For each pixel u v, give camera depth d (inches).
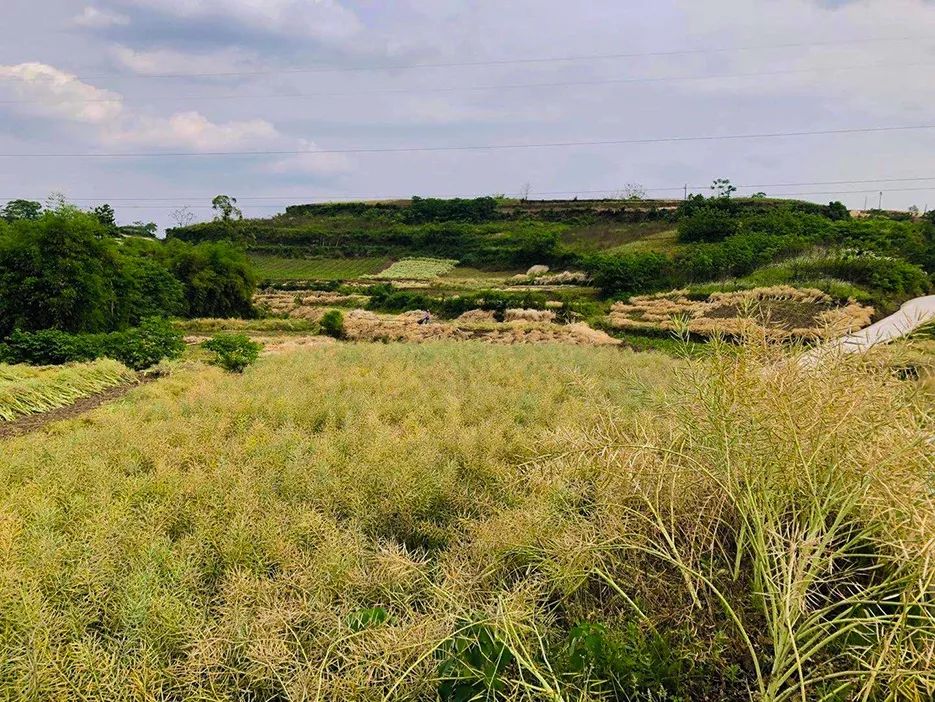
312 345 740.0
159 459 195.3
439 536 142.8
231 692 93.6
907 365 113.4
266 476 174.1
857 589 98.0
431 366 406.9
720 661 90.3
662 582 104.4
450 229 2576.3
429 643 90.4
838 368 104.7
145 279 1090.7
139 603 106.3
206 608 110.8
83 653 94.2
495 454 189.6
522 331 903.1
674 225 2278.5
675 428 123.0
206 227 2684.5
